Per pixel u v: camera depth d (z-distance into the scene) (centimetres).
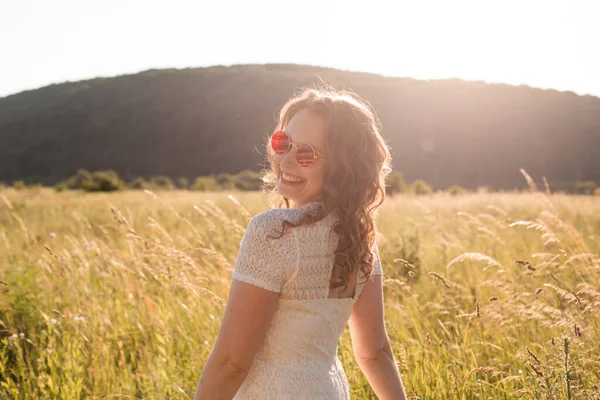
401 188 4000
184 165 8481
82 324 445
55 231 1020
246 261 163
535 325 398
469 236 742
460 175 7894
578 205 1228
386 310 479
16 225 1082
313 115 176
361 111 179
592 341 310
